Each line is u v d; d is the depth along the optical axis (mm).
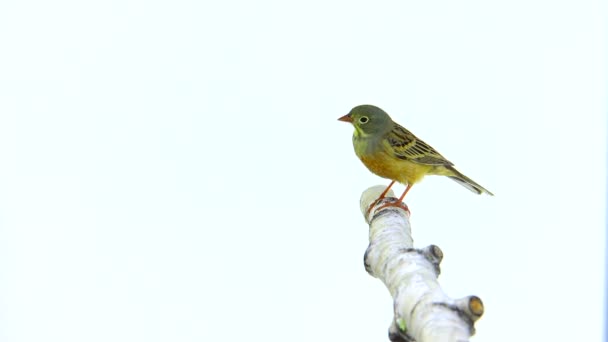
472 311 7664
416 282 8414
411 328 7988
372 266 10125
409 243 10234
